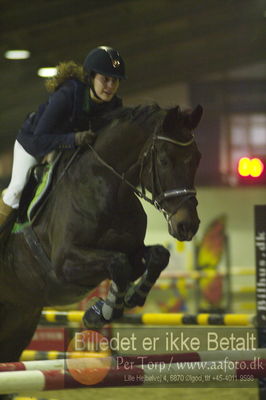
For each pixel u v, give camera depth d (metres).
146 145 6.70
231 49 36.75
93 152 7.02
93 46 29.28
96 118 7.25
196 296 24.80
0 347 8.82
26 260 7.51
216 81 42.22
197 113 6.55
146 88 40.12
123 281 6.32
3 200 7.68
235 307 26.27
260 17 31.39
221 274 24.80
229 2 29.17
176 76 38.88
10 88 33.03
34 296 7.76
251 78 42.16
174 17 28.86
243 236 29.44
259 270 9.19
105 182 6.85
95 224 6.77
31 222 7.34
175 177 6.40
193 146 6.53
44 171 7.53
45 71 31.27
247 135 42.16
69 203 6.95
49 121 7.00
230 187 29.23
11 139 40.69
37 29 25.97
